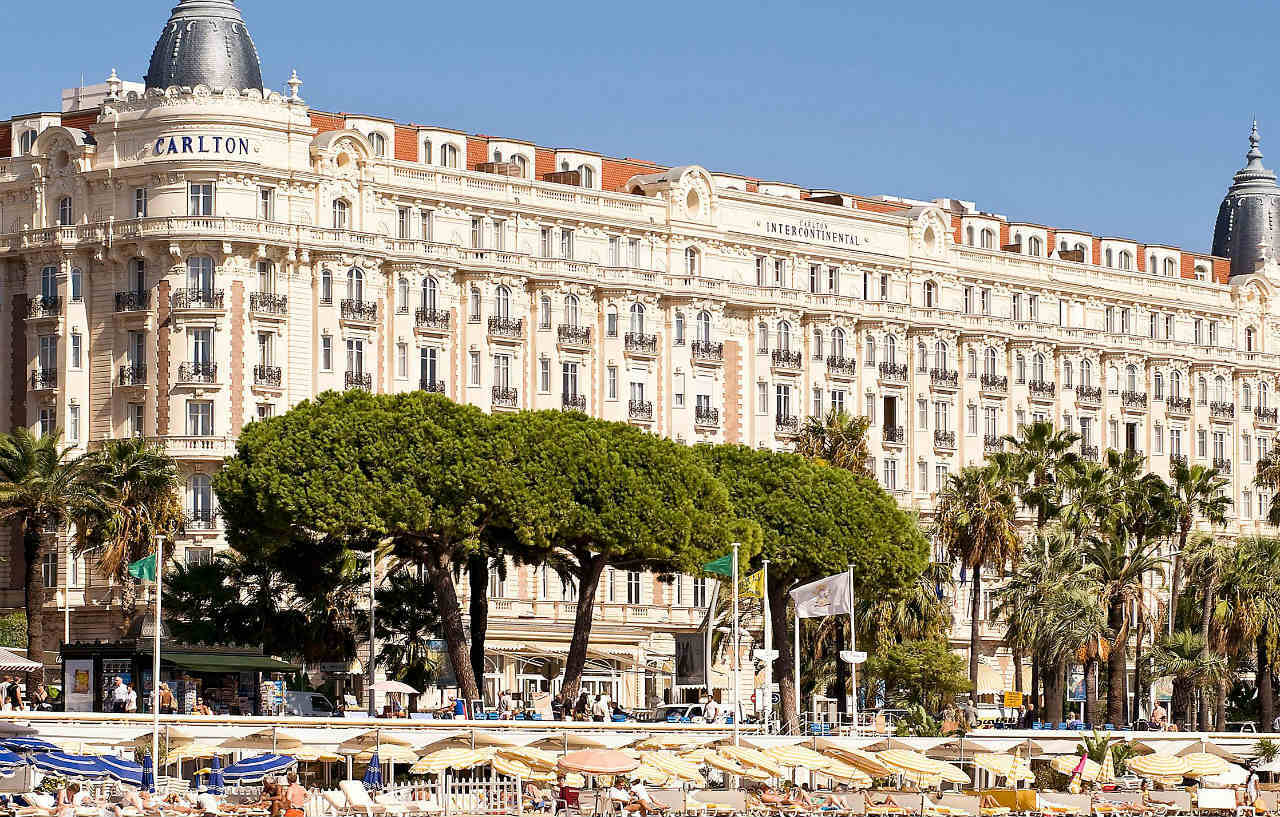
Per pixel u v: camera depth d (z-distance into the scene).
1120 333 169.88
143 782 83.88
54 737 87.69
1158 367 172.75
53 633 128.38
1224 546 131.12
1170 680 137.00
